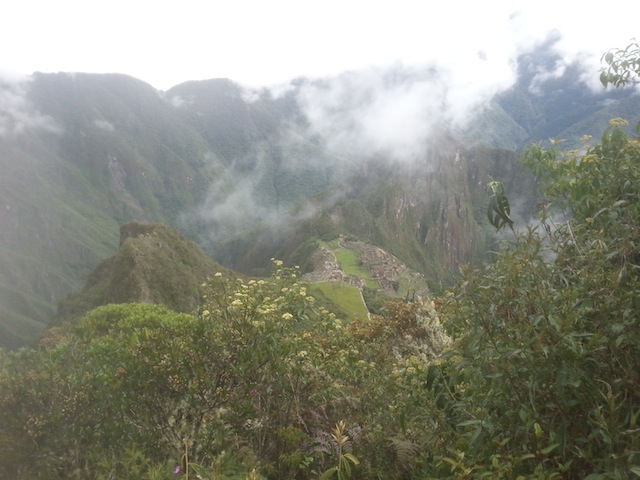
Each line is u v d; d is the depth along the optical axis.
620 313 2.59
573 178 4.20
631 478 2.23
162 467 3.44
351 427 4.23
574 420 2.62
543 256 3.22
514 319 2.69
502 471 2.46
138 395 4.06
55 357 4.93
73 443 4.03
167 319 7.98
